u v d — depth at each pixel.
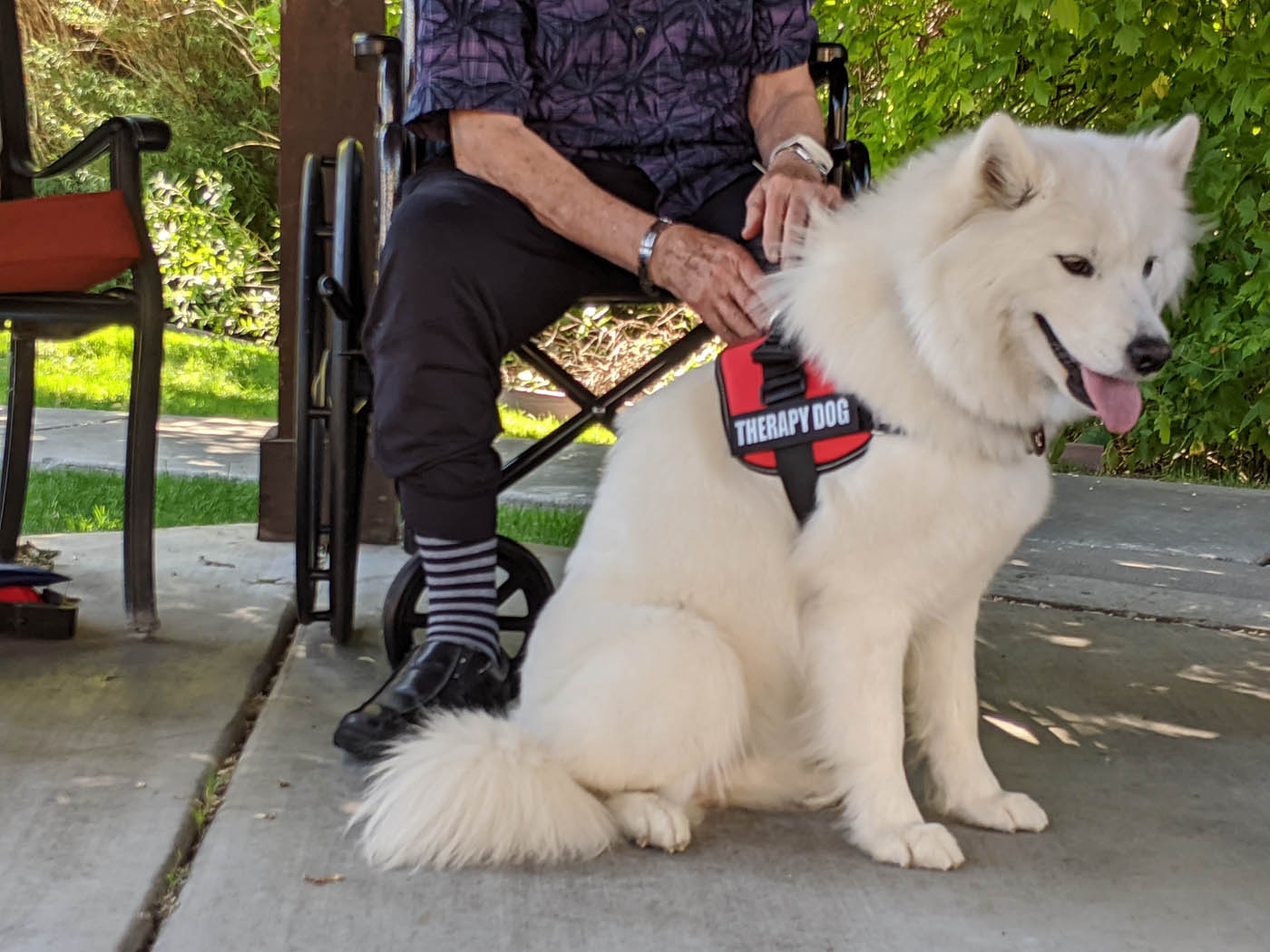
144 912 1.75
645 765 2.03
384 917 1.76
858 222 2.07
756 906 1.83
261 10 8.29
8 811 2.03
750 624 2.12
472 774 1.92
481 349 2.45
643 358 7.79
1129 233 1.87
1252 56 5.61
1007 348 1.93
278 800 2.13
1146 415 6.38
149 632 2.99
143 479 2.93
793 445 2.04
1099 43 6.14
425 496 2.45
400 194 2.75
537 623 2.25
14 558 3.36
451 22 2.51
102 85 11.48
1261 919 1.85
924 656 2.21
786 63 2.80
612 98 2.70
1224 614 3.70
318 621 3.14
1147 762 2.53
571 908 1.81
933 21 6.70
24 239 2.61
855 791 2.04
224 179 11.39
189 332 10.30
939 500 1.95
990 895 1.90
